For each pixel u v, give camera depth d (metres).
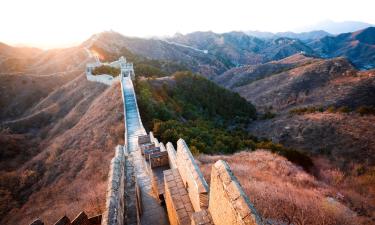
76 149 28.80
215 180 5.06
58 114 49.69
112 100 36.44
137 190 10.22
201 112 49.38
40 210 19.66
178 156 9.15
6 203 24.14
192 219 5.88
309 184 15.06
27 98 66.56
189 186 7.80
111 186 7.97
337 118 46.16
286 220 8.38
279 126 52.53
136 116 29.66
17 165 34.69
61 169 26.66
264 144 30.00
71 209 15.06
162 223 9.62
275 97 94.56
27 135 43.62
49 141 40.22
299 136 45.25
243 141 30.66
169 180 9.00
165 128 24.45
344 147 36.66
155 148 14.41
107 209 6.73
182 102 45.66
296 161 24.72
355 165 30.31
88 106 44.09
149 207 10.70
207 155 20.55
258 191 10.42
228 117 57.69
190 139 23.39
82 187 19.94
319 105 73.50
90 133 30.55
